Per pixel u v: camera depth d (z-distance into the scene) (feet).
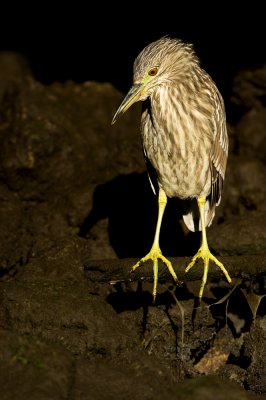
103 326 31.37
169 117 33.86
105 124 52.19
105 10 69.05
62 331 31.14
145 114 35.06
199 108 34.04
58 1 71.20
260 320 33.55
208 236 39.09
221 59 59.88
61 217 43.39
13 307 31.53
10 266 40.78
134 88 33.65
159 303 34.58
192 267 33.27
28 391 26.48
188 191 35.40
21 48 73.46
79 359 29.43
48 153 45.01
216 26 60.90
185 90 33.91
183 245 42.09
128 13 67.77
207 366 35.53
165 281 33.99
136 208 43.19
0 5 72.90
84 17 70.59
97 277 34.50
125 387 27.91
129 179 44.52
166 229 42.50
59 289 33.04
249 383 33.12
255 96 52.95
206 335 34.96
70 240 37.22
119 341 31.07
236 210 45.96
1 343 28.12
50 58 72.23
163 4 64.85
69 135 46.55
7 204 43.32
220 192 36.63
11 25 73.46
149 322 33.96
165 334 34.06
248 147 51.31
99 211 43.39
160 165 35.06
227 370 33.88
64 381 27.35
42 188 45.32
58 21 71.97
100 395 27.35
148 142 35.14
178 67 33.94
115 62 68.90
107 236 42.57
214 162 35.24
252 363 33.09
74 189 46.01
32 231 42.93
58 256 36.22
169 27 64.95
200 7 62.03
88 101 53.62
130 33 68.23
